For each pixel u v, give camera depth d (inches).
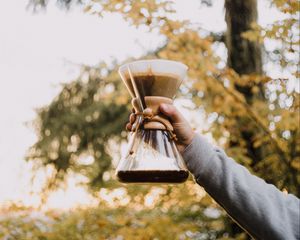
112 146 245.8
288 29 121.3
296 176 138.3
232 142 143.2
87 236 132.5
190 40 131.4
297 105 128.1
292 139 137.0
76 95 248.5
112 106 244.4
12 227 132.0
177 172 51.5
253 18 159.5
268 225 49.6
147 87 52.9
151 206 143.6
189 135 53.5
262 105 134.3
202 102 138.2
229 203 51.4
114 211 141.3
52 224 134.3
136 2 122.4
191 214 150.2
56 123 243.8
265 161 138.2
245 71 160.2
